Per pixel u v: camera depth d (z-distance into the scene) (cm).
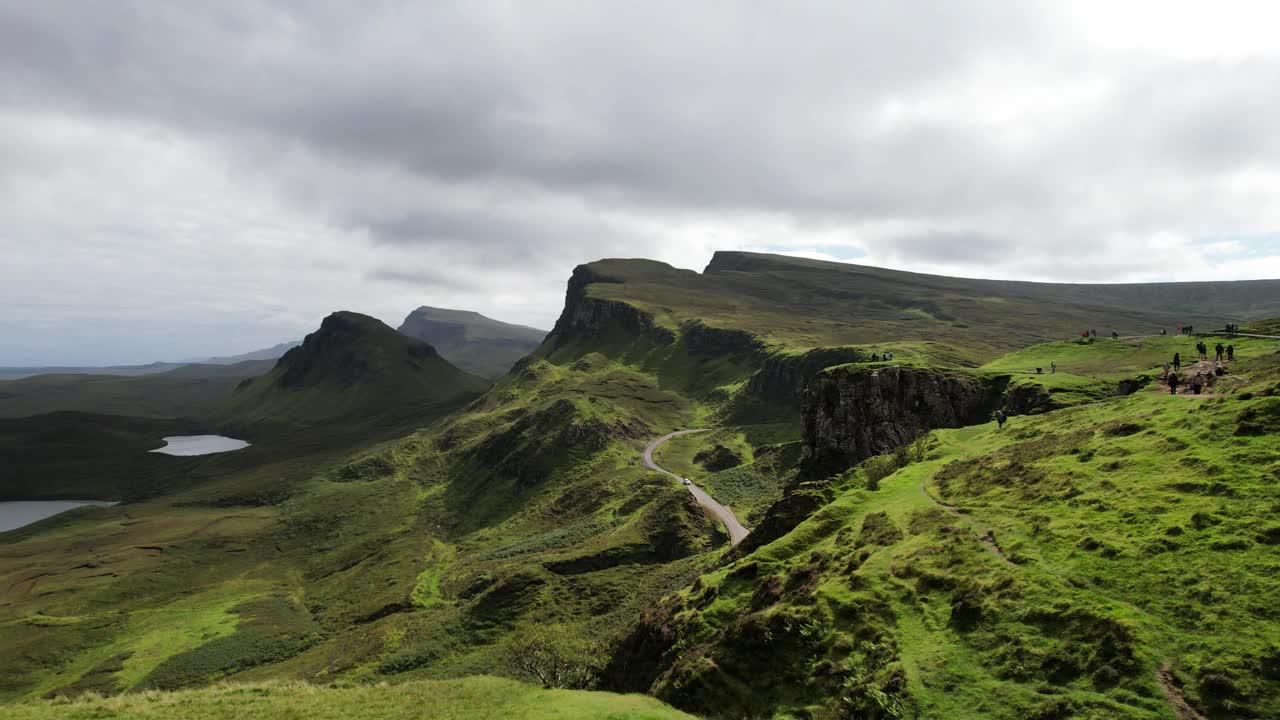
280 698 4369
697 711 4062
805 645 3941
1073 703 2662
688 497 16550
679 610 5684
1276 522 3175
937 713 2925
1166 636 2803
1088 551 3631
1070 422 6675
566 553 15600
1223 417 4609
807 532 5719
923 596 3862
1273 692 2359
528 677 7000
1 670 15262
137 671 14575
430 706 4069
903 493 5956
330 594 19562
